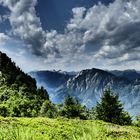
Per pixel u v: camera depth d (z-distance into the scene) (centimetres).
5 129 503
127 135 2666
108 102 8362
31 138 493
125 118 8256
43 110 12850
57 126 2755
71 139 524
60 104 12825
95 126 544
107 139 527
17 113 11788
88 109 9788
